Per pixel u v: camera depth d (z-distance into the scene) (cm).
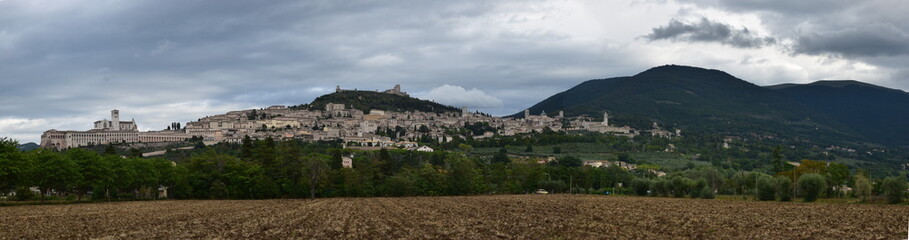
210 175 16750
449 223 7606
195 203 13362
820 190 13375
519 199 14538
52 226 7575
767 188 14175
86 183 13400
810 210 9838
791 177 18300
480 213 9431
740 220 7856
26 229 7225
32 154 12775
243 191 16538
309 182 17025
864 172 19612
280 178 17250
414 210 10319
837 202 12925
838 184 17812
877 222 7600
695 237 5941
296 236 6259
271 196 16838
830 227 6944
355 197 17225
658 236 6012
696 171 19625
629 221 7712
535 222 7656
